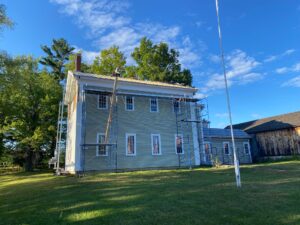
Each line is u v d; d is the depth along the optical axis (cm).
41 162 3734
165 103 2430
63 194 1002
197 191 930
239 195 824
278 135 3300
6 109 2986
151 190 987
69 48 5309
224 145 3209
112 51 4316
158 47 4353
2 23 1761
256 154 3541
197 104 2600
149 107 2336
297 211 608
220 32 1166
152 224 553
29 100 3186
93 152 1991
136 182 1280
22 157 3675
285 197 776
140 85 2308
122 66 4319
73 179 1581
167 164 2273
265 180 1195
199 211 641
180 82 4256
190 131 2480
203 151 2545
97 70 4191
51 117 3256
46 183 1480
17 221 646
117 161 2059
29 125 3166
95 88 2108
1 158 3656
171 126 2394
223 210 642
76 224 584
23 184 1568
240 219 561
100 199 845
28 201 915
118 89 2208
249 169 1856
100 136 2053
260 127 3609
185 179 1352
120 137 2123
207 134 3123
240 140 3428
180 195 859
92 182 1357
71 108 2414
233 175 1487
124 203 762
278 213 596
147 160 2191
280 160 3119
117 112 2164
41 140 3009
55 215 677
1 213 758
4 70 1886
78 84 2055
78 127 1970
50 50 5272
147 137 2247
